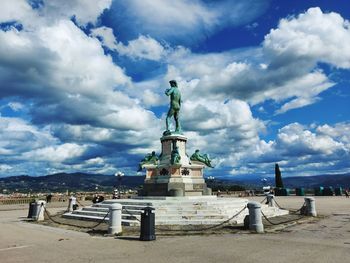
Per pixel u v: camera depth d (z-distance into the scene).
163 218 16.78
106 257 9.55
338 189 51.97
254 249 10.50
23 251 10.56
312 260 8.89
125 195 48.88
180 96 25.47
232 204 19.81
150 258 9.34
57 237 13.61
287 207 28.05
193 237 13.10
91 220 19.05
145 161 23.45
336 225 16.59
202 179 23.34
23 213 27.06
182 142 24.56
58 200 47.28
